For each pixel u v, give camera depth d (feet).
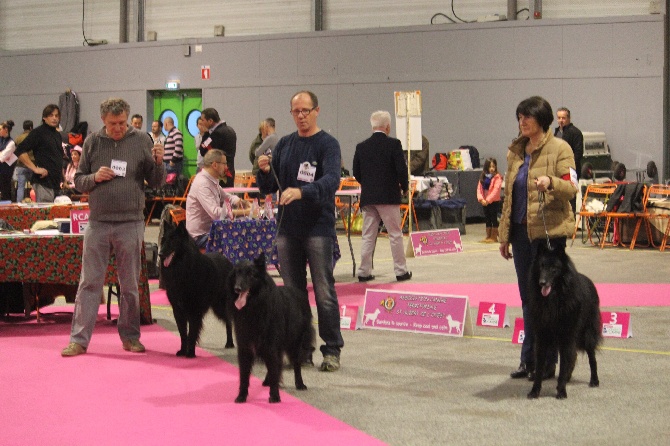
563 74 60.29
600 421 15.57
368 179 33.22
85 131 76.28
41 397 17.61
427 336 23.86
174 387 18.43
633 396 17.31
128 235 21.93
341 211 54.29
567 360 17.12
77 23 78.02
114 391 18.08
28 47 80.23
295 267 19.81
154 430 15.23
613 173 54.39
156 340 23.67
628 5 59.21
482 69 62.75
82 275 22.07
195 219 29.48
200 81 72.13
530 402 16.94
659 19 57.52
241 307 16.25
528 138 18.84
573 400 17.06
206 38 71.72
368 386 18.38
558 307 16.66
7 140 62.28
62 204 32.55
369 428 15.25
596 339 17.98
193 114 73.46
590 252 43.45
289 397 17.44
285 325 17.13
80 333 21.88
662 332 23.90
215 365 20.59
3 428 15.44
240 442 14.47
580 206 49.08
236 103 71.05
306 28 69.62
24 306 27.40
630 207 44.37
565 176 18.04
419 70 64.75
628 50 58.44
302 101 19.52
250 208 31.89
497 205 48.67
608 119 59.26
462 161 59.98
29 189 56.85
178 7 73.97
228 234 28.91
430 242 40.45
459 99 63.62
